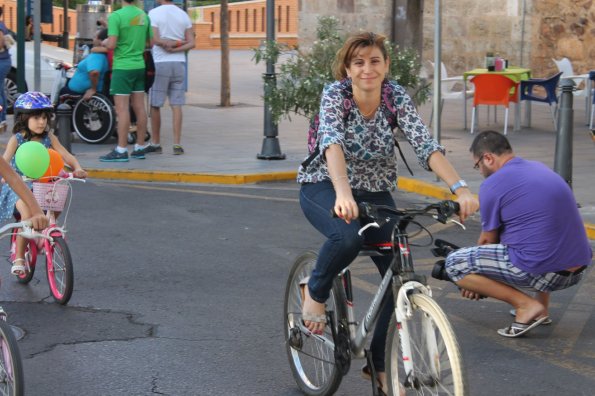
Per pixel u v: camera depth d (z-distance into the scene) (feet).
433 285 24.63
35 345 19.74
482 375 18.25
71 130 47.70
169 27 42.55
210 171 39.70
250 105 63.16
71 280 22.18
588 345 20.10
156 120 43.80
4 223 27.81
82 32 61.11
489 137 20.77
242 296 23.35
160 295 23.38
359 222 14.96
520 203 19.85
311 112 38.99
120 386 17.60
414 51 40.45
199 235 29.76
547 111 60.90
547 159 42.06
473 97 52.24
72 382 17.76
